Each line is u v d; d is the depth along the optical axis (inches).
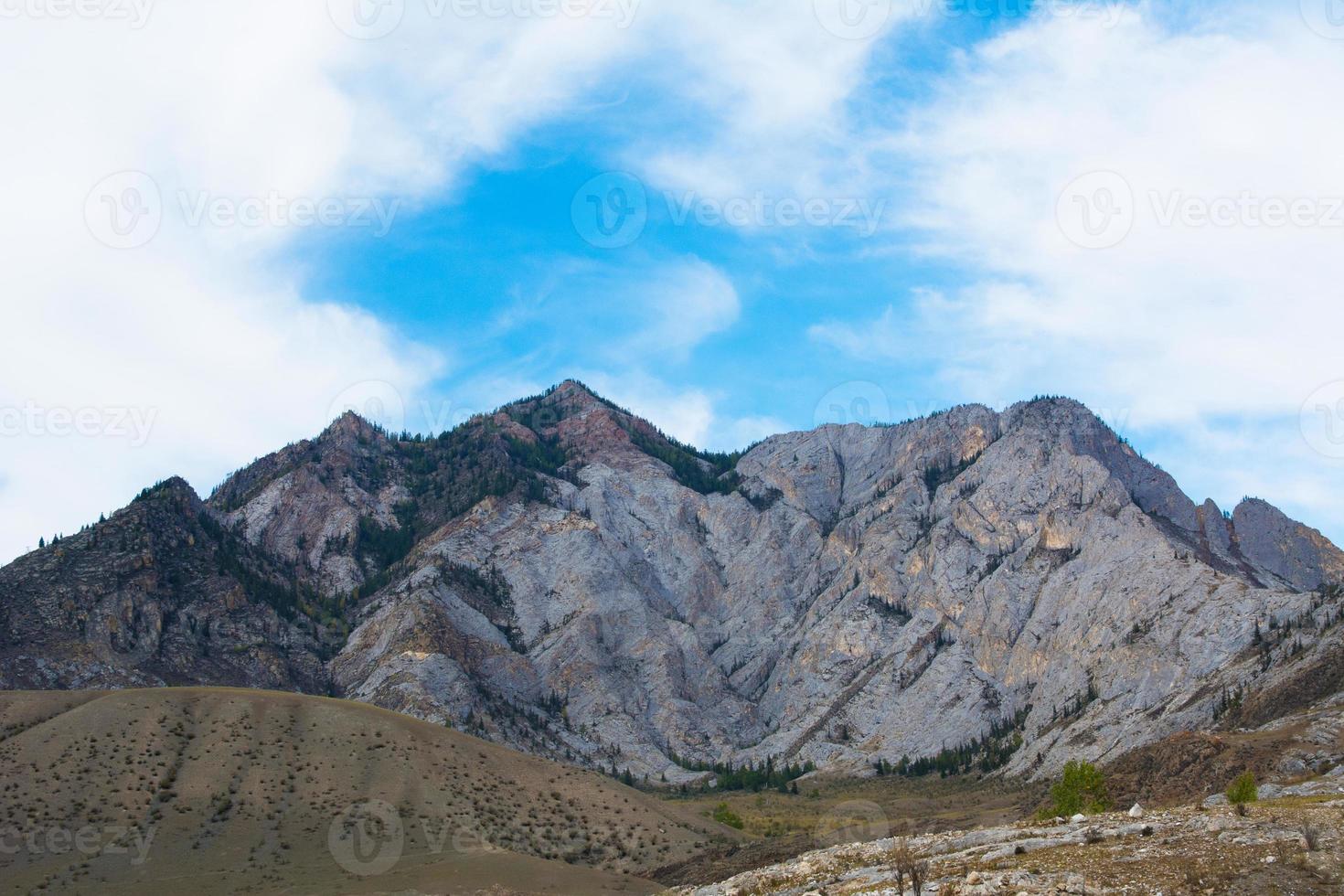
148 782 4837.6
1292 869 1860.2
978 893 1963.6
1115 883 1918.1
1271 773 4613.7
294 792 4931.1
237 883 4126.5
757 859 4744.1
